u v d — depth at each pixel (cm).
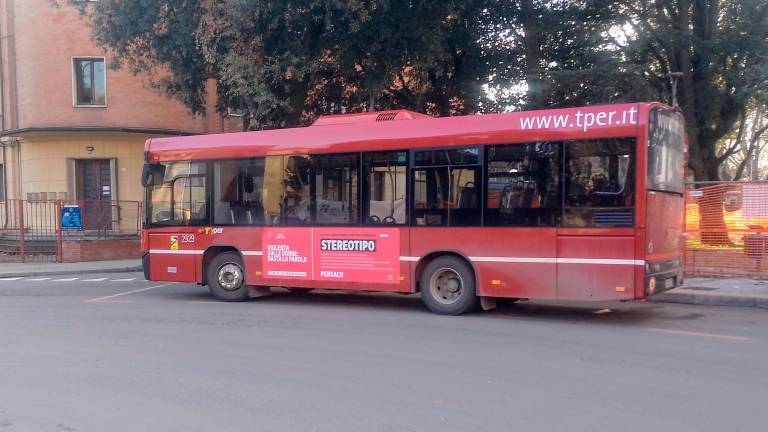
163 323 1050
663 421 566
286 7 1466
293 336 930
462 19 1894
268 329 986
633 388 662
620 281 952
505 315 1088
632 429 547
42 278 1877
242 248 1255
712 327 979
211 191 1287
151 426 573
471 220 1051
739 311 1127
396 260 1109
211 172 1285
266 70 1543
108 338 937
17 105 2562
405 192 1102
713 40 1919
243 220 1257
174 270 1325
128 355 830
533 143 1007
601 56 1845
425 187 1085
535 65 1948
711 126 2173
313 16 1505
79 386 696
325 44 1655
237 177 1262
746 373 715
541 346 849
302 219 1195
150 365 778
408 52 1703
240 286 1278
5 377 734
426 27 1667
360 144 1138
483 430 548
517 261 1018
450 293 1091
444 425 562
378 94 1775
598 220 966
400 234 1105
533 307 1170
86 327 1025
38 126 2464
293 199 1205
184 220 1314
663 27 1975
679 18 2047
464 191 1057
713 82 2038
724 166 3039
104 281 1744
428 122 1085
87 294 1451
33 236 2355
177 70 1758
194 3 1587
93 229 2295
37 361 804
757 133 2419
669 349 828
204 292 1449
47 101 2462
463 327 981
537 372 724
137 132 2439
